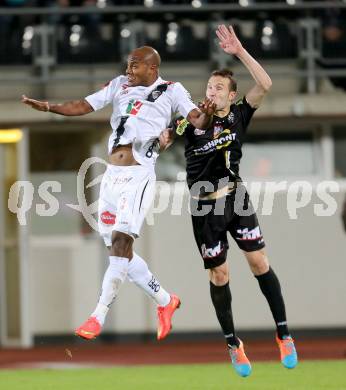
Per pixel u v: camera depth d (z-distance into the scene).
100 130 51.88
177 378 34.94
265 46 52.28
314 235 52.34
